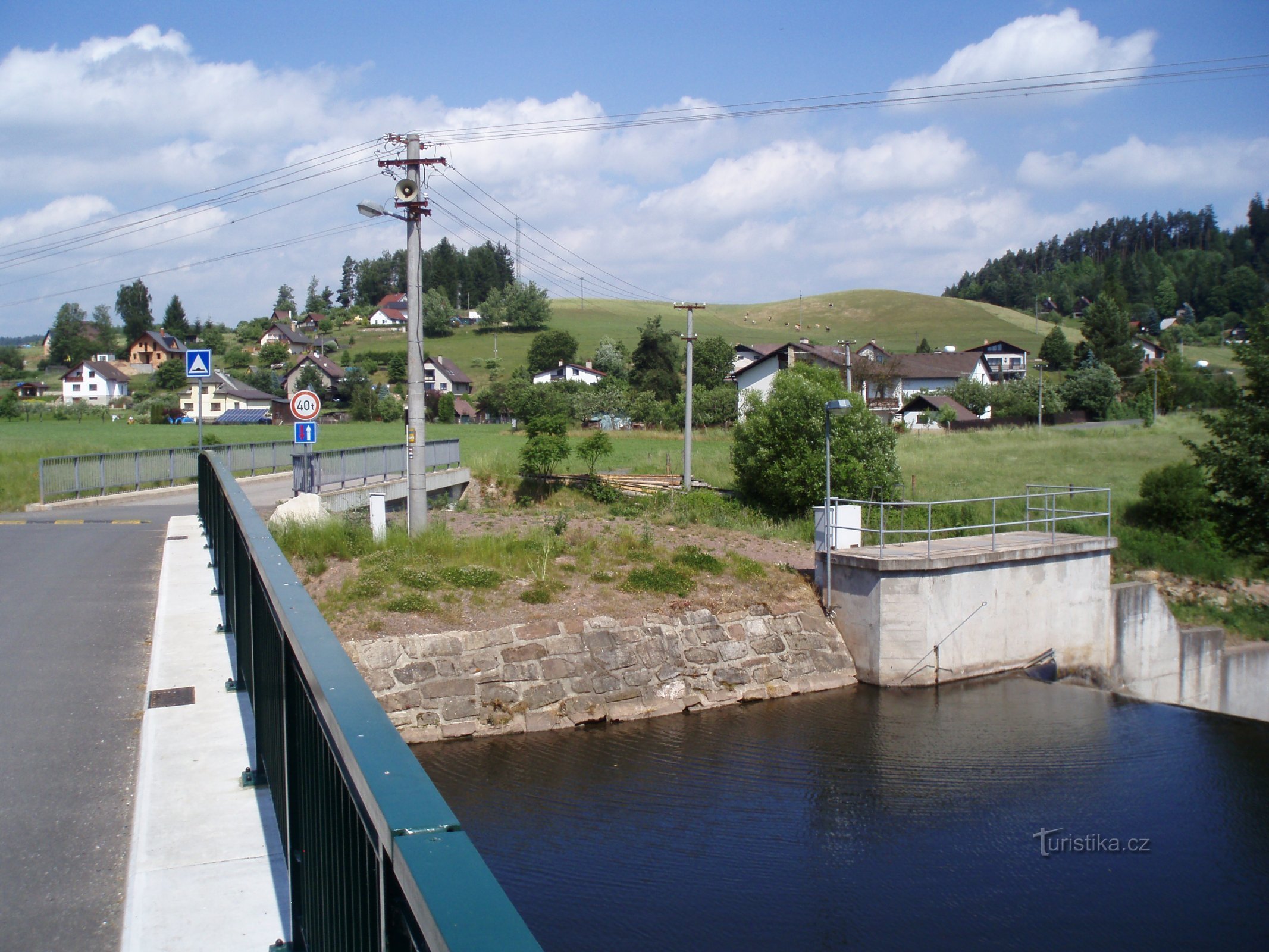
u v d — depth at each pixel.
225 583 10.35
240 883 4.77
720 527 29.58
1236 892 12.78
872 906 12.06
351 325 171.25
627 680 18.25
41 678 8.32
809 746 17.44
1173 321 171.62
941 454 51.31
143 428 63.53
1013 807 15.31
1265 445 31.09
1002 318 166.62
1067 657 23.88
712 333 149.88
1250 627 28.97
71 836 5.35
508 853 13.17
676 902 11.98
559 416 38.38
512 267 196.88
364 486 27.12
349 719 3.04
